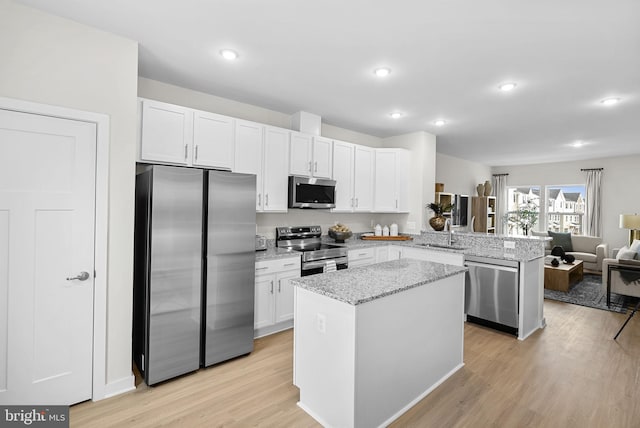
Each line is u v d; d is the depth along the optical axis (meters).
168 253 2.28
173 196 2.29
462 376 2.41
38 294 1.90
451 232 4.19
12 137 1.80
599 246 6.05
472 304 3.52
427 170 4.66
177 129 2.73
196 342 2.43
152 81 2.91
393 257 4.36
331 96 3.28
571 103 3.35
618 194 6.52
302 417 1.93
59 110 1.92
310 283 2.00
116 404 2.04
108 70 2.10
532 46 2.21
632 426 1.85
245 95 3.28
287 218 4.00
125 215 2.18
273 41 2.22
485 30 2.03
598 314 3.90
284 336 3.16
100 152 2.06
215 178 2.51
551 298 4.54
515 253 3.54
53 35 1.91
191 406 2.03
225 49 2.35
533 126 4.29
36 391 1.90
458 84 2.92
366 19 1.94
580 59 2.38
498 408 2.03
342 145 4.14
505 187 8.08
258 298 3.02
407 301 2.03
